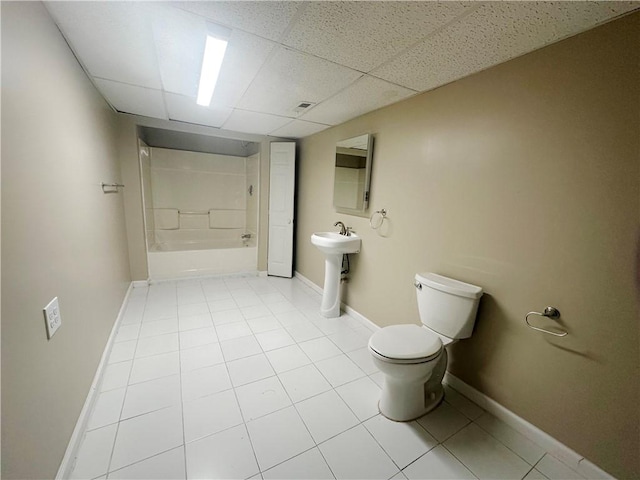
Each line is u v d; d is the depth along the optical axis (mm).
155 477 1215
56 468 1109
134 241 3369
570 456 1327
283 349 2256
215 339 2359
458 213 1771
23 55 978
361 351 2268
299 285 3857
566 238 1290
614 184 1138
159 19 1279
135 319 2643
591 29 1172
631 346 1128
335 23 1236
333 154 3117
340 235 2916
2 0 850
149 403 1622
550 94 1313
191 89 2174
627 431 1159
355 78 1796
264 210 4047
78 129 1603
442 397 1779
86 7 1190
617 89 1112
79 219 1522
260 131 3541
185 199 4465
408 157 2123
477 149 1643
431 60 1515
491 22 1160
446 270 1869
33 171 1018
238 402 1667
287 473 1265
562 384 1344
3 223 816
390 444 1434
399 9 1112
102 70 1807
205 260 3916
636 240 1095
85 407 1458
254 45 1452
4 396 794
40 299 1026
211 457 1319
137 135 3166
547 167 1338
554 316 1343
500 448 1430
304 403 1687
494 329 1613
